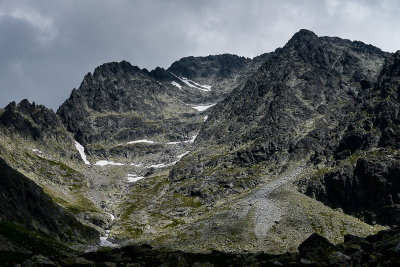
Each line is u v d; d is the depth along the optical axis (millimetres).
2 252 74188
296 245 147375
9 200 149125
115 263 66062
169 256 65000
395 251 55656
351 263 55969
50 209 172375
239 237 158625
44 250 103438
